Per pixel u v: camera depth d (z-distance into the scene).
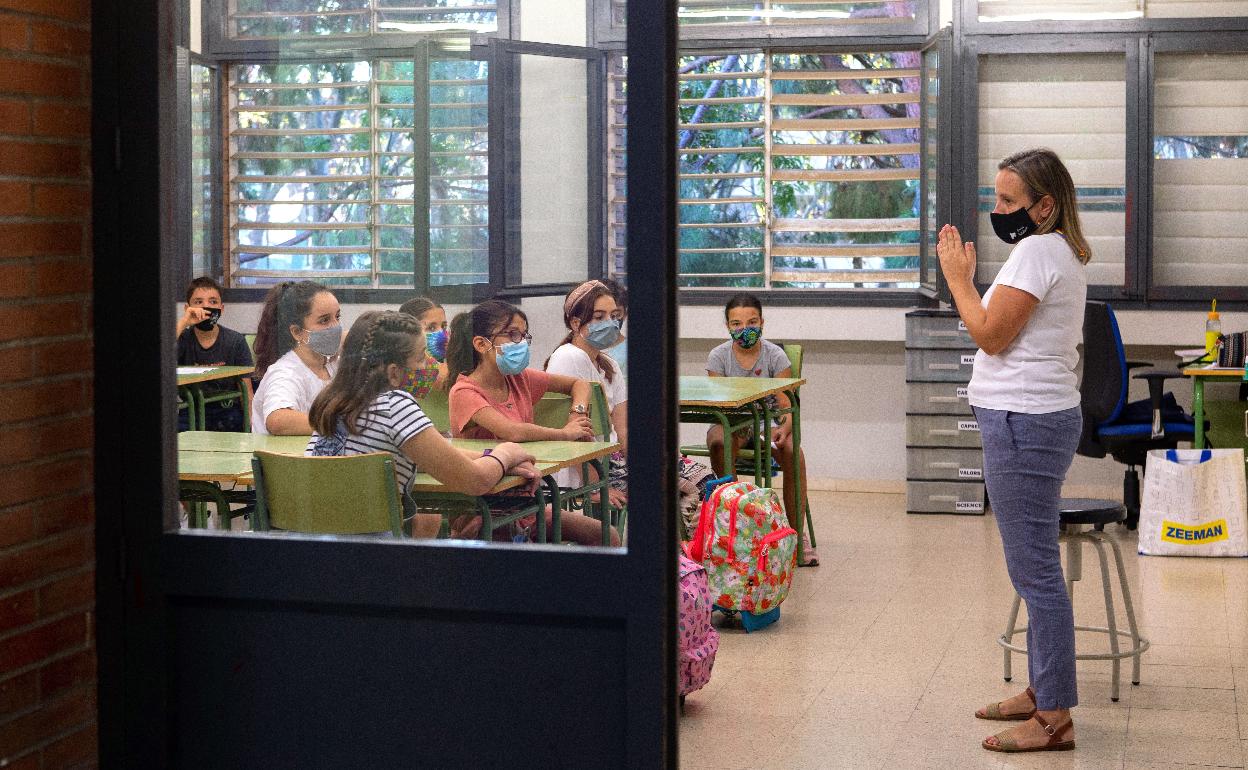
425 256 3.05
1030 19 6.82
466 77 3.23
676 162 2.29
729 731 3.64
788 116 7.36
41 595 2.47
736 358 5.89
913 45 7.12
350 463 2.67
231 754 2.54
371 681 2.45
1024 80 6.93
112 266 2.51
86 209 2.55
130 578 2.54
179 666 2.55
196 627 2.53
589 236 3.56
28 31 2.40
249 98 2.93
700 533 4.67
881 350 7.27
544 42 3.55
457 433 2.66
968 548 5.95
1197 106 6.84
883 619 4.80
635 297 2.25
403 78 3.10
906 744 3.53
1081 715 3.76
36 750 2.48
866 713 3.78
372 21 3.06
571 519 2.46
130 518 2.53
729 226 7.44
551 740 2.36
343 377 2.76
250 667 2.51
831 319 7.20
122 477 2.54
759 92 7.35
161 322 2.50
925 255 7.02
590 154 3.57
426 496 2.65
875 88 7.27
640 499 2.27
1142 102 6.78
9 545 2.40
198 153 2.71
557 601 2.31
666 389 2.27
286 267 2.88
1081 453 6.35
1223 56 6.79
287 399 2.73
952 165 6.71
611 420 2.36
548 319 2.73
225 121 2.83
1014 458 3.33
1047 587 3.42
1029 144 6.93
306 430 2.71
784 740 3.57
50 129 2.46
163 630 2.53
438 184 3.12
